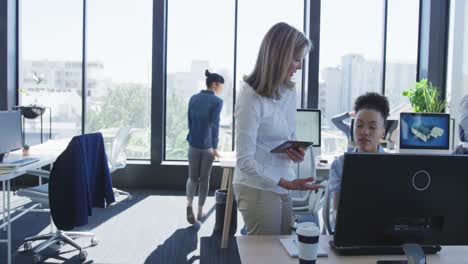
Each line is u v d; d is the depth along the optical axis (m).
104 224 4.34
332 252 1.54
